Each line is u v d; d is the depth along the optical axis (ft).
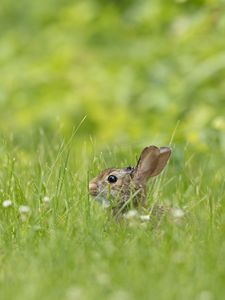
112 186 36.14
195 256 30.09
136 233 32.42
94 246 31.40
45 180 37.17
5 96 71.41
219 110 59.31
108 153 43.11
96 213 35.06
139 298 26.53
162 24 75.20
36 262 29.81
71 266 29.43
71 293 26.63
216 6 62.54
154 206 35.50
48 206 35.12
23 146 53.21
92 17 80.48
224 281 27.99
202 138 46.68
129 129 57.41
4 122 68.59
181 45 68.28
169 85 66.23
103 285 27.40
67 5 87.35
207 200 36.50
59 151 38.24
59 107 68.54
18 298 26.68
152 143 47.21
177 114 60.13
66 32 80.33
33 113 68.18
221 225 34.06
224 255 30.25
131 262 29.50
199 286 27.43
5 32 86.74
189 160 41.60
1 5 88.33
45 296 26.73
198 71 63.67
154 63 71.41
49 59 74.74
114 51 76.54
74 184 36.83
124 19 79.51
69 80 72.54
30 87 72.79
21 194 36.60
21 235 33.19
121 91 69.51
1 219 35.22
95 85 71.36
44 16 86.33
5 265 30.07
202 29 65.10
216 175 41.11
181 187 39.19
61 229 33.27
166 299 26.43
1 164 41.22
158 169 37.19
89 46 78.38
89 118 67.82
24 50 79.56
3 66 76.38
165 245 31.12
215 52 65.51
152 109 64.44
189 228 33.35
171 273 28.40
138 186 36.45
